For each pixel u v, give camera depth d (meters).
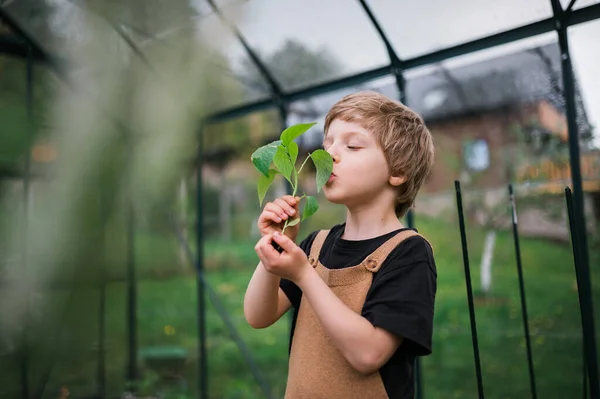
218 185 7.70
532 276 5.34
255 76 3.69
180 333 6.12
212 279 7.85
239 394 4.39
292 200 0.98
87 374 4.19
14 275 3.87
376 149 1.02
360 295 0.97
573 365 4.14
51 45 3.78
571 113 2.42
